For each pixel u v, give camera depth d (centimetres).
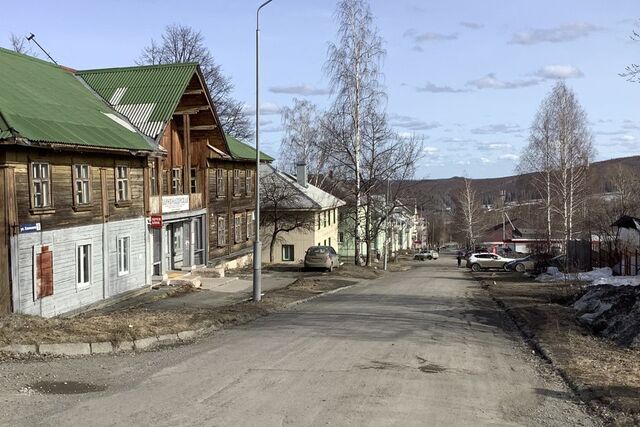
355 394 773
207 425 630
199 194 2898
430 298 2231
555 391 832
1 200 1456
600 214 4788
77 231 1780
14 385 797
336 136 3681
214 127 2975
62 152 1694
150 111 2456
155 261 2512
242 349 1107
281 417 662
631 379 868
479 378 899
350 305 1927
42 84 2112
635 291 1499
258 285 1914
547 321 1511
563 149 4372
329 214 5638
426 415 685
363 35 3488
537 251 4531
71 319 1388
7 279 1466
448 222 16325
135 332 1177
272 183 4697
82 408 692
